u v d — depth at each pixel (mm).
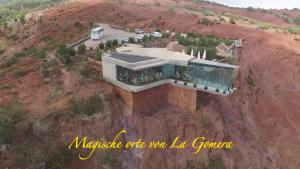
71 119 25750
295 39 66312
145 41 44062
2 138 22984
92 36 47844
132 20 65938
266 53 54594
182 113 29734
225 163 29359
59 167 23344
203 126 29453
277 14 128875
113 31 56906
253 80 45562
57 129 25125
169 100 31203
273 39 62062
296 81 51812
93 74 31500
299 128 43719
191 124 29281
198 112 29750
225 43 49031
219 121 30969
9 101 27062
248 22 84562
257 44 57125
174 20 64812
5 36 64938
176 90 30234
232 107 36031
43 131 24172
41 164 22422
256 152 34531
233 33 59688
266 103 44406
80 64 33500
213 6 126312
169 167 27266
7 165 22156
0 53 55031
